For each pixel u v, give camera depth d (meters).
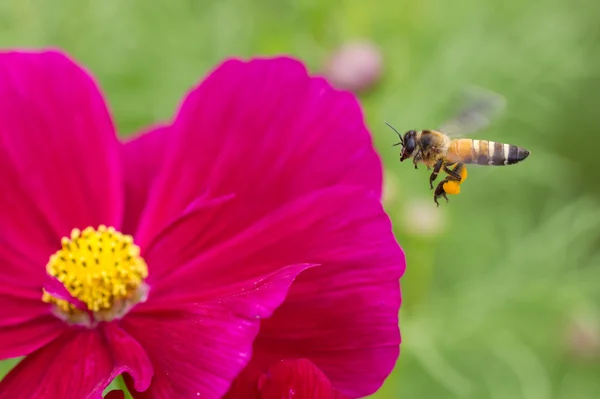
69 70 0.26
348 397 0.25
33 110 0.26
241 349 0.24
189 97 0.26
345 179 0.26
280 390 0.24
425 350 0.35
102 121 0.26
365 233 0.25
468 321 0.36
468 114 0.28
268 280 0.24
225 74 0.26
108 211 0.26
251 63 0.26
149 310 0.25
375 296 0.25
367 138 0.26
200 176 0.26
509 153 0.28
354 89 0.35
